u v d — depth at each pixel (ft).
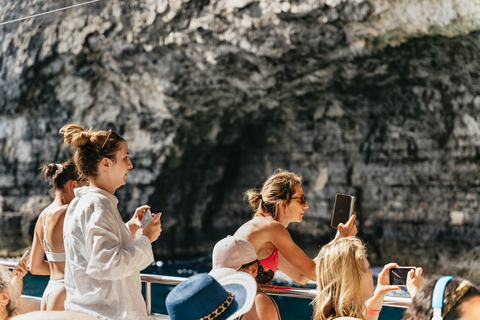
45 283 33.99
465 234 52.90
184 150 61.52
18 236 60.90
